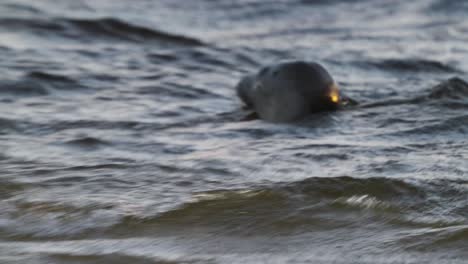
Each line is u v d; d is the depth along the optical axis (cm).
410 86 3869
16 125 3262
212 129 3269
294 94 3400
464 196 2556
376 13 5453
